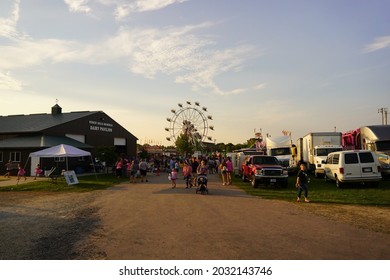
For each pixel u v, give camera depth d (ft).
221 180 79.41
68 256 20.12
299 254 19.95
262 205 39.75
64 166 100.89
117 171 85.15
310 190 53.47
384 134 67.05
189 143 216.33
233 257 19.45
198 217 32.17
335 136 81.30
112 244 22.74
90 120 124.06
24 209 39.17
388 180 66.13
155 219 31.50
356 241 22.90
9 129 109.91
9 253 20.97
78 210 38.04
